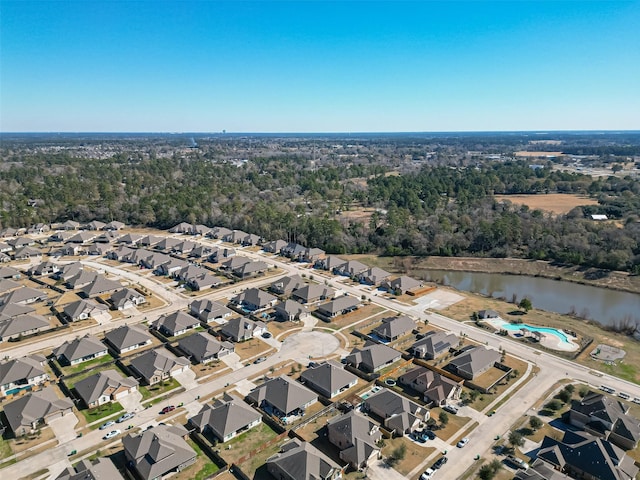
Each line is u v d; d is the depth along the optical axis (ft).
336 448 216.74
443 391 253.65
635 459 208.74
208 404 247.70
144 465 194.08
